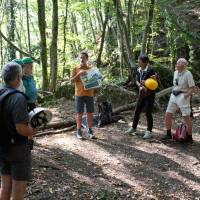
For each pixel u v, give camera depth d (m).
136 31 16.36
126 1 16.81
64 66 17.06
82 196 5.59
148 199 5.69
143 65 8.35
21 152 4.03
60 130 9.02
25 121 3.93
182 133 8.13
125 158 7.25
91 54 19.62
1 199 4.17
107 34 18.45
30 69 6.16
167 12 14.49
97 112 10.70
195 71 15.24
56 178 6.16
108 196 5.66
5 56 20.02
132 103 11.04
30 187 5.66
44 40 13.73
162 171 6.73
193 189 6.11
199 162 7.12
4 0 19.83
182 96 7.96
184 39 15.16
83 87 8.12
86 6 15.32
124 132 8.94
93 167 6.78
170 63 15.55
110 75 15.45
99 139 8.37
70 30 21.08
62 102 12.23
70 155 7.32
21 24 21.38
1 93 4.04
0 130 3.99
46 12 18.47
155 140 8.32
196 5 17.67
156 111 11.03
